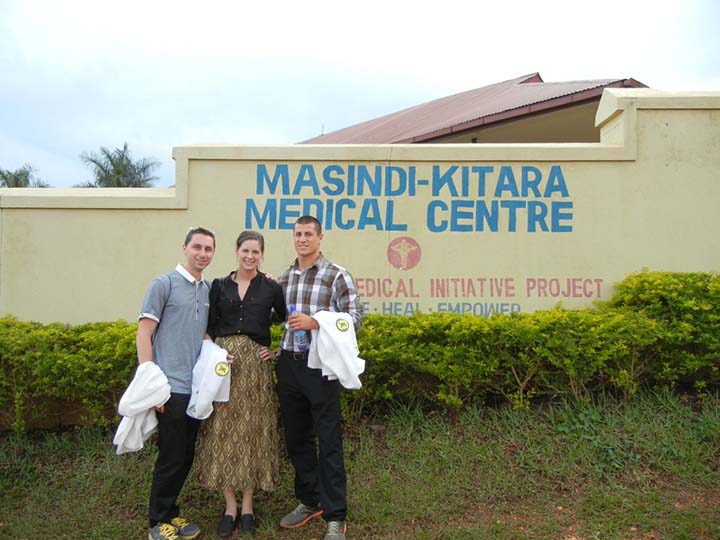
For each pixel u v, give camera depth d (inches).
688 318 219.1
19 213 261.9
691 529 162.2
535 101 381.1
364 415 219.8
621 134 256.8
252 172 260.1
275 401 195.8
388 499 179.9
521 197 256.1
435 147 256.5
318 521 175.8
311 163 259.3
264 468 169.0
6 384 215.8
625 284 243.1
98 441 213.0
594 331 214.1
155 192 263.7
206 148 259.8
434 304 255.0
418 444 202.2
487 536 163.2
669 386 226.4
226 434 167.0
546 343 212.1
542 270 254.7
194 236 166.2
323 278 171.0
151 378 155.3
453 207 256.7
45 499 187.2
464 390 218.7
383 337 218.4
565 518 170.4
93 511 181.9
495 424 208.1
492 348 214.7
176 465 163.2
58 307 260.5
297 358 168.7
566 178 255.9
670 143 254.8
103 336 222.5
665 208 254.1
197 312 167.5
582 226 254.8
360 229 257.4
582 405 211.3
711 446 194.2
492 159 256.1
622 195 254.7
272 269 258.2
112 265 260.5
